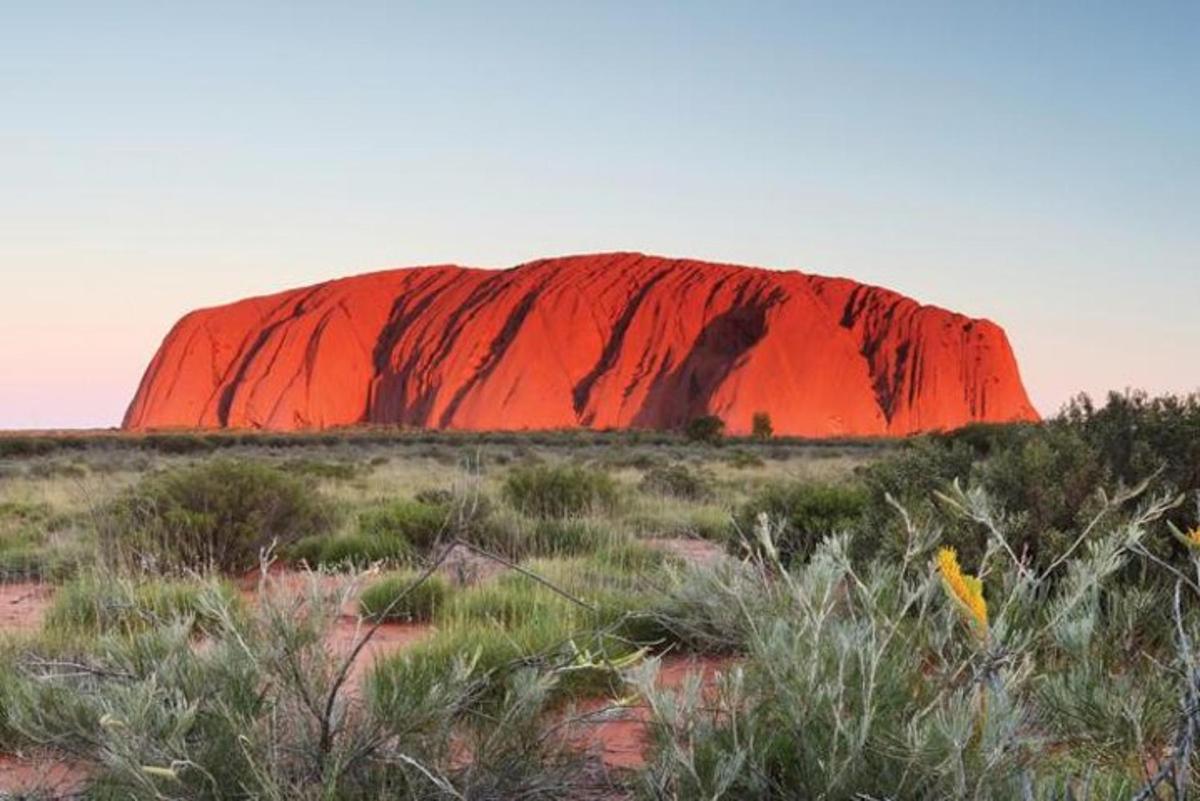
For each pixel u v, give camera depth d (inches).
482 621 257.9
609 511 560.7
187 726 105.3
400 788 115.0
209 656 126.3
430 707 119.3
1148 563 181.5
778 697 105.0
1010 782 86.0
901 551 219.0
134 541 370.3
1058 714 104.1
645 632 216.2
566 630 207.3
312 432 4173.2
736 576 130.4
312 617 121.3
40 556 418.6
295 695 119.3
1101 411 272.7
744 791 103.3
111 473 1104.2
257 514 420.8
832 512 348.5
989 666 86.4
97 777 121.3
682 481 808.9
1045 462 232.1
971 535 219.0
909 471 281.6
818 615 105.4
